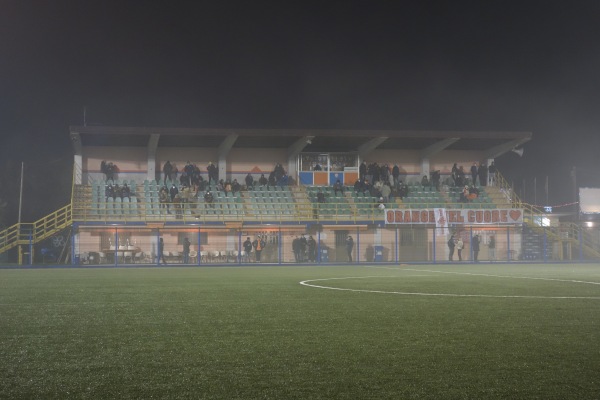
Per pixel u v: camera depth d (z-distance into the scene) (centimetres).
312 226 4562
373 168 5000
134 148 4819
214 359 730
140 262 4259
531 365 694
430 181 5116
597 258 4803
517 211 4631
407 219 4531
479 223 4597
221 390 593
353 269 3269
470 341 844
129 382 624
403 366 690
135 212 4444
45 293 1667
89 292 1694
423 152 5150
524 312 1173
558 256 4797
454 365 695
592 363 704
